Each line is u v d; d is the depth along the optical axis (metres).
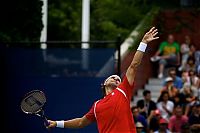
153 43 36.91
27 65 26.44
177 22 38.84
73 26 47.53
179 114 29.03
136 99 33.84
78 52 26.05
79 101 26.08
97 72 25.92
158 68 36.34
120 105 16.33
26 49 26.41
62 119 26.12
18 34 29.19
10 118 26.52
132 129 16.36
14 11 28.81
